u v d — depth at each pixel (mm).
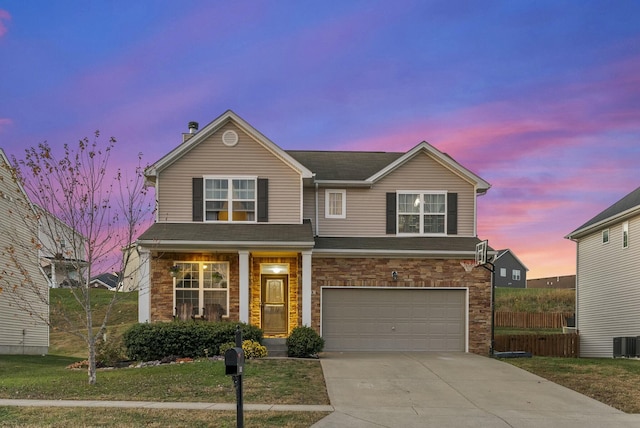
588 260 23109
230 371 6582
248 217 17062
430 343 16703
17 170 12406
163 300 16359
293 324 16953
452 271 16859
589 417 8570
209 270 16625
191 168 17094
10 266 18719
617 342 18453
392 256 16844
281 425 7605
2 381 11141
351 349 16641
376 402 9469
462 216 18047
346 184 17844
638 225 18641
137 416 7848
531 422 8211
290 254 16953
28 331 20156
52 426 7203
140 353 14477
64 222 12672
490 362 14086
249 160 17188
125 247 13125
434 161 18234
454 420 8250
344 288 16828
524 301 37969
